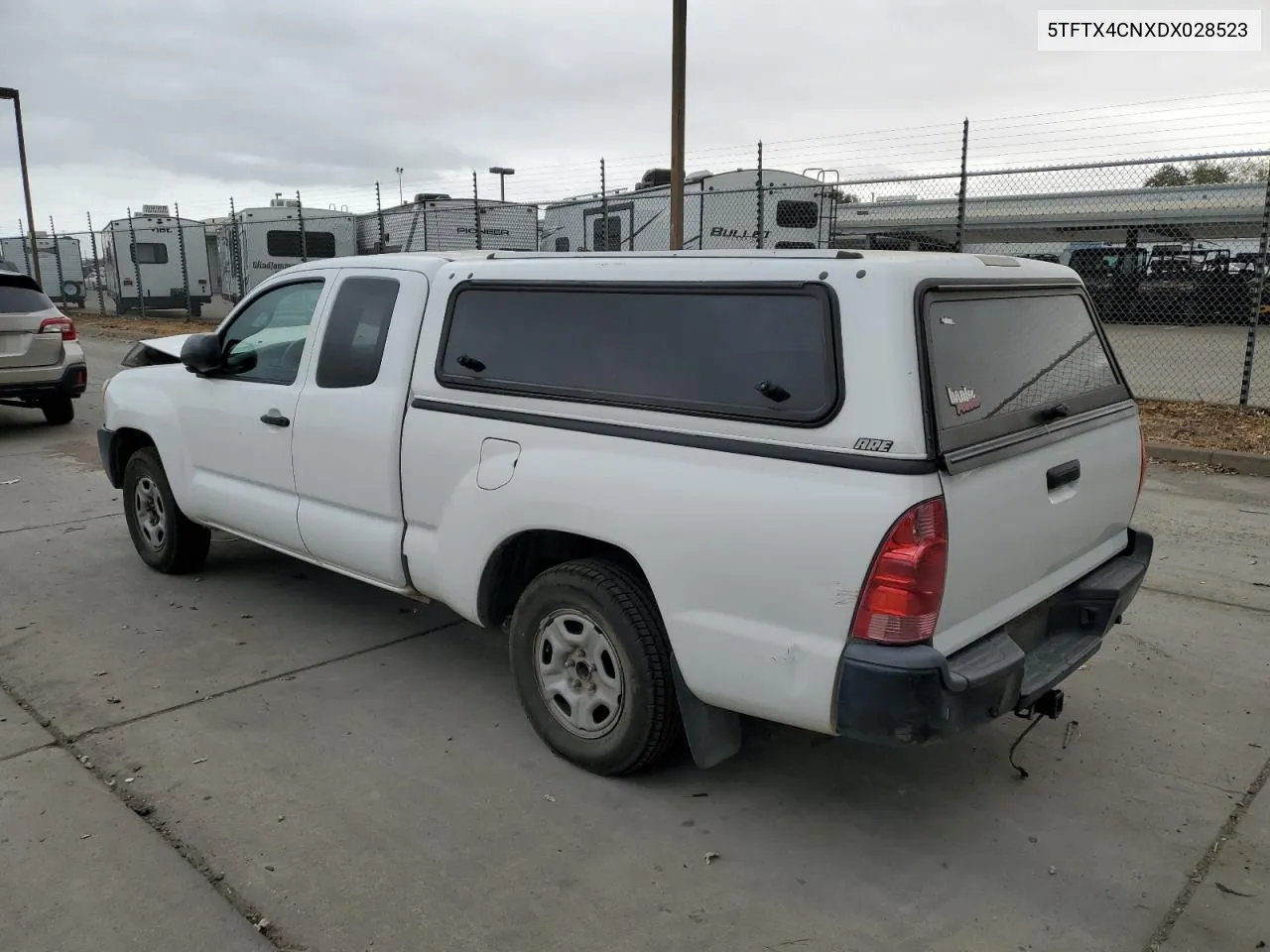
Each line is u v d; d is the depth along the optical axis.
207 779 3.49
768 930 2.74
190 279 29.52
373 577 4.24
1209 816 3.30
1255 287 10.44
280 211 24.88
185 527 5.54
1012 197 14.28
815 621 2.76
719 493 2.92
